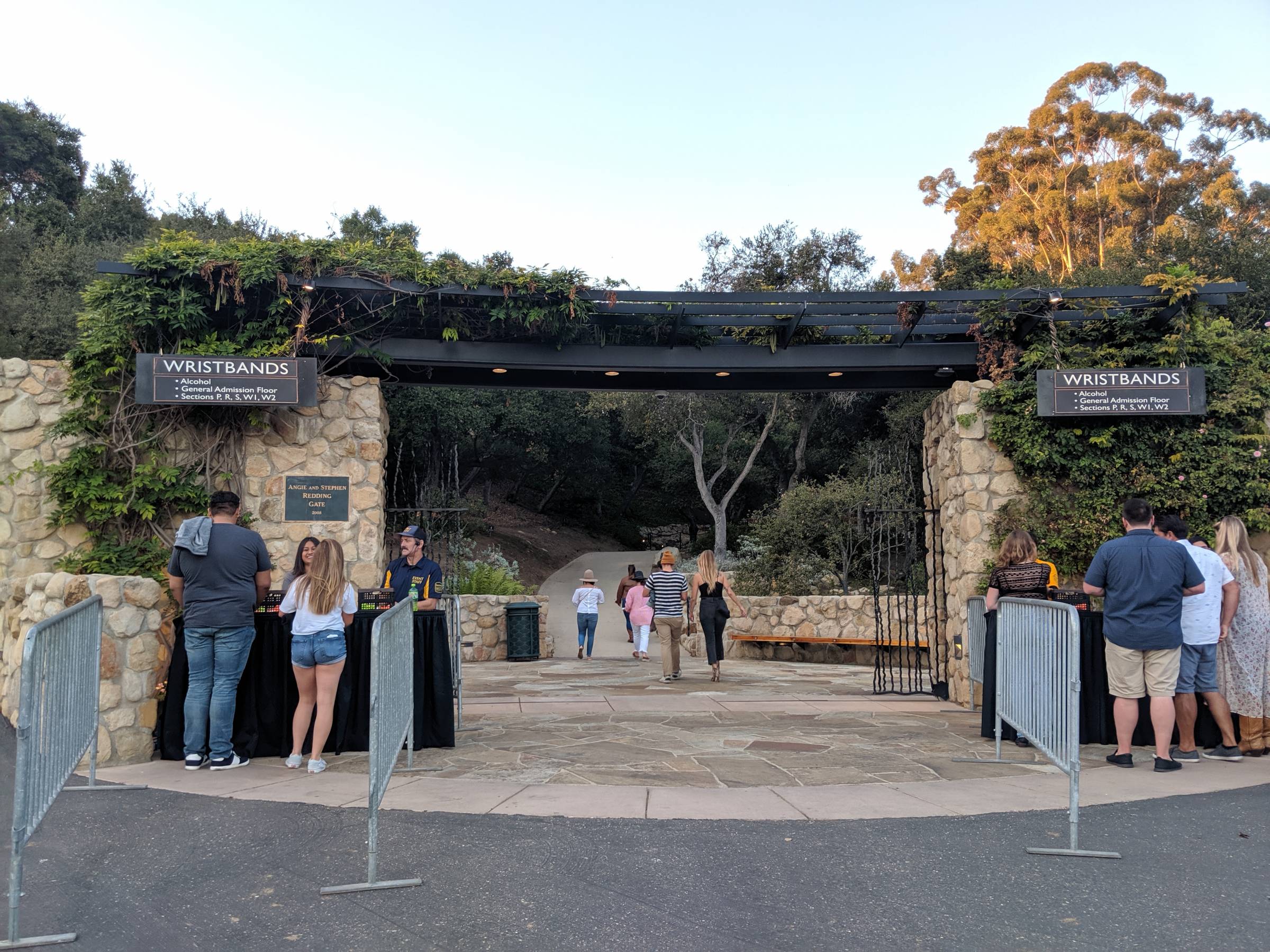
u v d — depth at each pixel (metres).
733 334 9.74
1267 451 8.72
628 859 3.97
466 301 8.82
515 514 38.91
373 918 3.35
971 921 3.32
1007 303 8.93
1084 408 8.73
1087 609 7.09
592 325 9.30
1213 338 9.03
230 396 8.34
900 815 4.71
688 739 7.01
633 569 17.09
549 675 13.00
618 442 41.50
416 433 27.62
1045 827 4.54
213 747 5.92
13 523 8.33
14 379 8.54
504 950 3.08
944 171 41.03
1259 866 3.95
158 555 8.22
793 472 30.84
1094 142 36.31
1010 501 9.11
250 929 3.27
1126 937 3.18
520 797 5.06
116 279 8.56
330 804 4.95
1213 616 6.31
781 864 3.92
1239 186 31.36
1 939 3.21
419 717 6.58
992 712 7.04
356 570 8.85
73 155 31.84
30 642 3.35
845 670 14.20
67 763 4.17
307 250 8.28
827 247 27.59
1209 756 6.39
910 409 23.36
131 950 3.10
